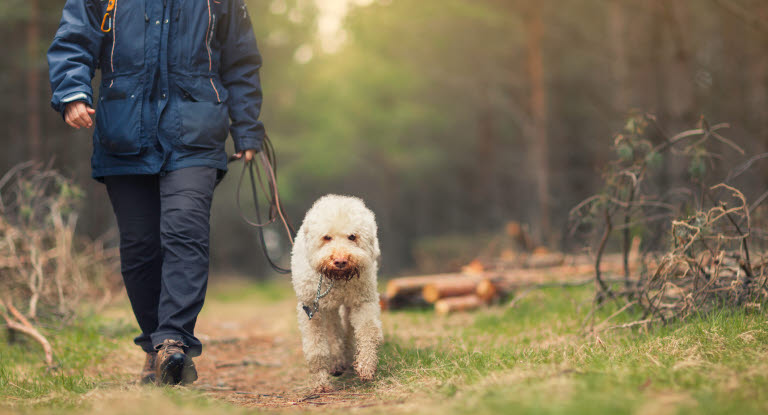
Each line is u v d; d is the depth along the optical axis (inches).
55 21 514.9
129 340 190.9
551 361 109.6
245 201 844.6
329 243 124.1
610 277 194.9
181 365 109.0
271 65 740.7
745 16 351.9
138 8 121.9
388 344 168.9
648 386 82.9
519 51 730.8
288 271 144.9
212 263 927.0
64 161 538.0
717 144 210.1
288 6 686.5
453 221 1194.6
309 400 115.3
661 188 216.8
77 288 206.5
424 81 836.0
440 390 100.1
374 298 132.4
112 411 82.2
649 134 215.3
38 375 141.1
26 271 198.2
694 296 141.0
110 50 122.6
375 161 1045.8
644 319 153.0
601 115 707.4
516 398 78.7
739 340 111.8
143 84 120.8
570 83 767.1
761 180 250.5
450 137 1007.6
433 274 576.4
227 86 134.1
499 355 126.3
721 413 68.9
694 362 96.6
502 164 973.8
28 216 204.5
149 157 120.8
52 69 116.4
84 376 139.1
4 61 550.6
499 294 267.4
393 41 724.7
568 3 655.8
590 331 152.3
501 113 911.7
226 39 132.9
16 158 601.9
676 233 145.2
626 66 539.8
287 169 877.2
